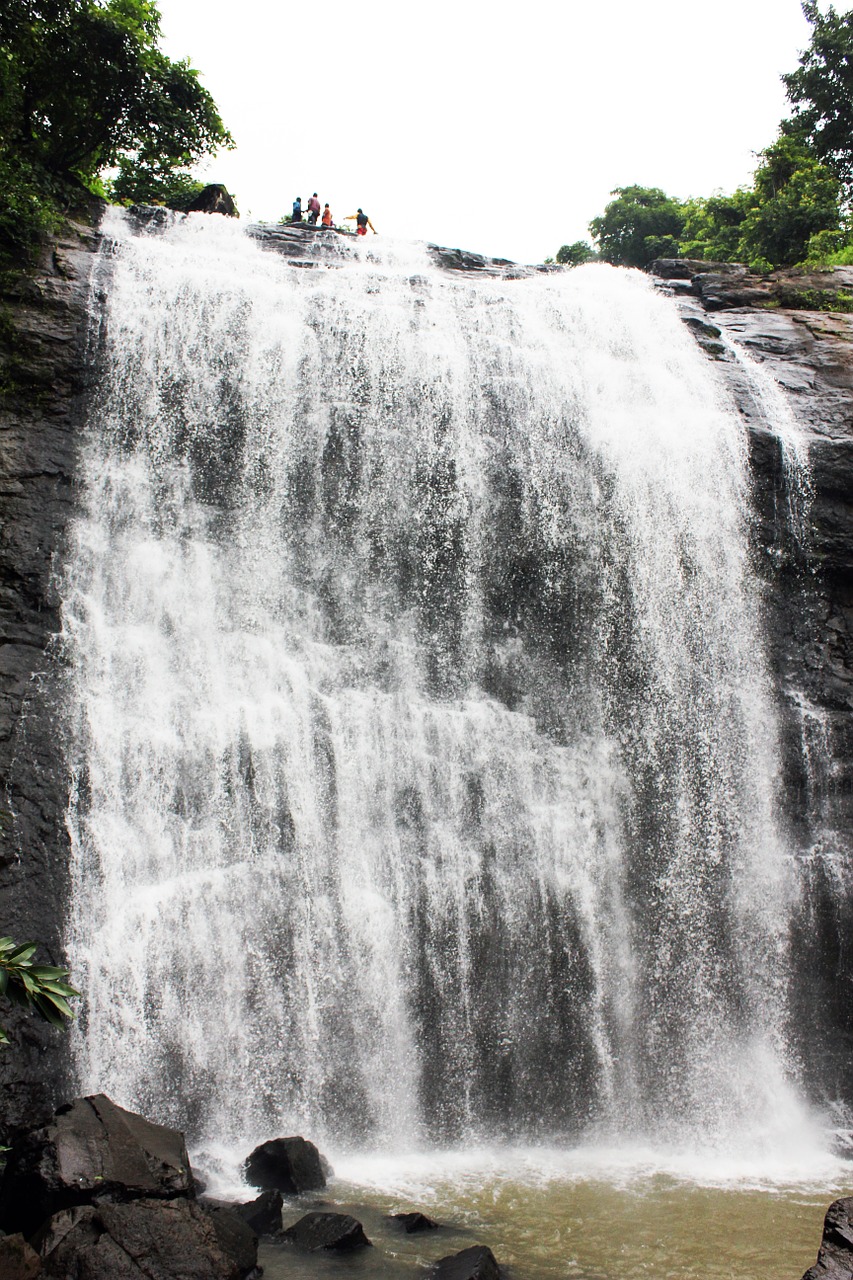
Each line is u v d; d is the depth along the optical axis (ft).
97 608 42.14
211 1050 35.47
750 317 63.52
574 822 43.09
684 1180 32.12
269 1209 26.14
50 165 66.74
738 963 42.45
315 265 59.11
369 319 51.29
